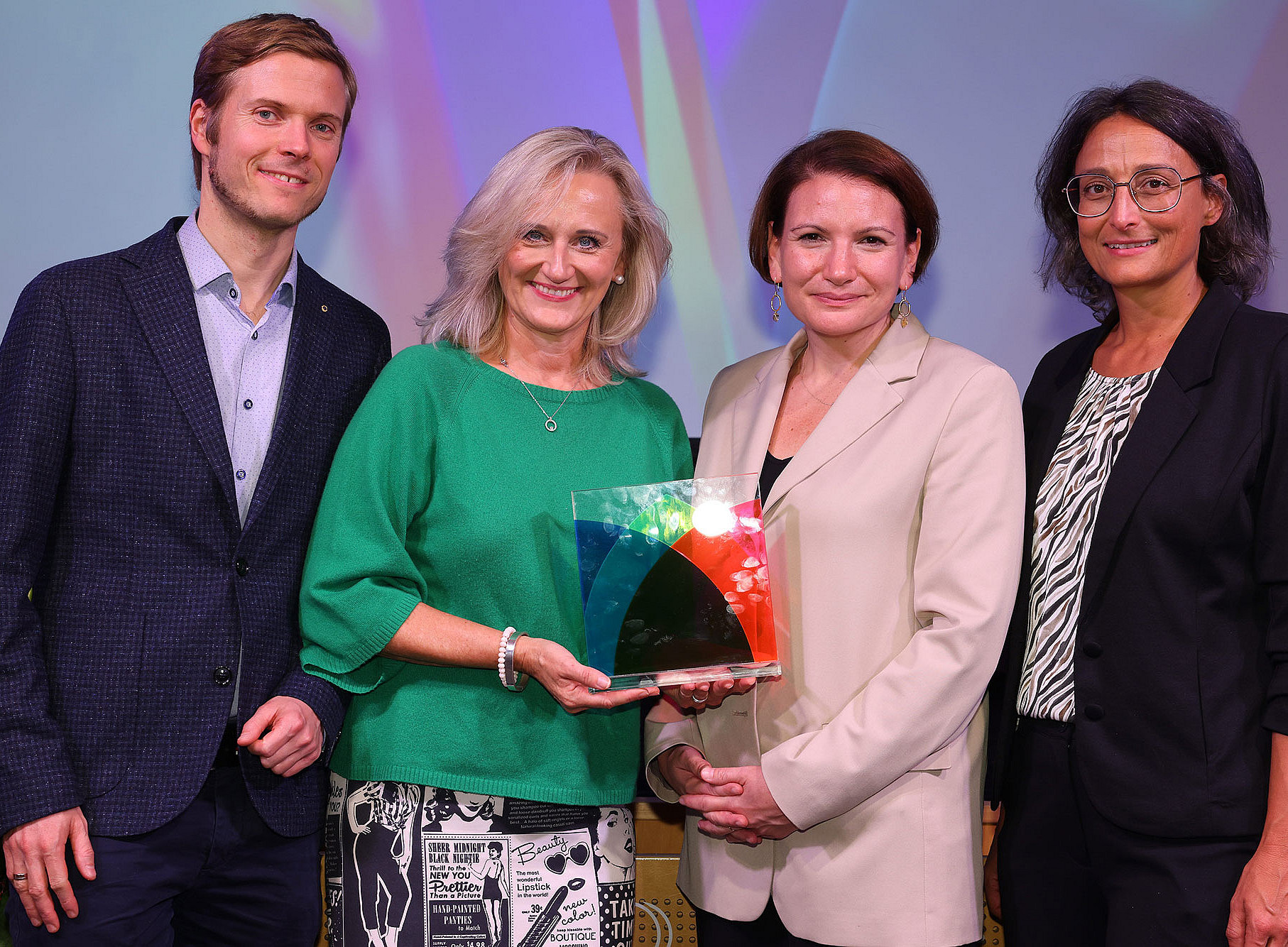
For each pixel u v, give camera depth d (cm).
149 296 158
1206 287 165
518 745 150
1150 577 146
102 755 149
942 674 142
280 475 161
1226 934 139
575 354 169
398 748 149
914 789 148
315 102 162
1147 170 155
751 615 146
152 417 154
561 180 155
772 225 165
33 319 151
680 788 159
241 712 156
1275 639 140
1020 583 161
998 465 149
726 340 255
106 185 251
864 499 151
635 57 255
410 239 254
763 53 255
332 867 155
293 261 173
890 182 154
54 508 153
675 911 204
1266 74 248
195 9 251
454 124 255
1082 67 251
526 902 149
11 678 142
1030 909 157
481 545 152
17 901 150
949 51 253
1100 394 162
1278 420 141
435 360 160
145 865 150
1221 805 140
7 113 250
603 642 146
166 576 154
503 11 255
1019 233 252
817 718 151
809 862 150
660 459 167
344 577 149
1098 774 147
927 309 254
